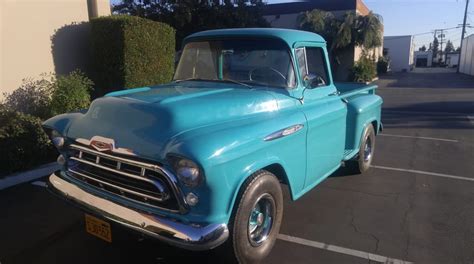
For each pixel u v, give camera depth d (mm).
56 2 8156
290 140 3645
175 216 2877
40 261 3617
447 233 4242
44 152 6172
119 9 17891
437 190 5598
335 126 4723
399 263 3643
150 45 8914
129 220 2936
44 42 7977
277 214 3568
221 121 3227
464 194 5445
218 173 2789
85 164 3396
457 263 3646
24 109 7555
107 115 3227
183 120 2977
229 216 3006
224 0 17969
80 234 4148
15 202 4949
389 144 8672
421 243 4016
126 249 3850
